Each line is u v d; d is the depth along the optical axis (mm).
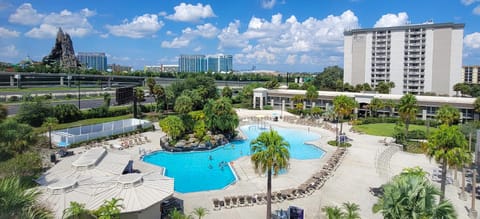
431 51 113062
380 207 17547
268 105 101812
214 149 51719
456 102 68938
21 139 31297
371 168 38781
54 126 48938
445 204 16688
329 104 87688
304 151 51188
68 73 172875
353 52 130250
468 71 184000
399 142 51781
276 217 25484
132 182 24516
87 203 21828
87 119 74250
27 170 27172
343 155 44406
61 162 31828
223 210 26969
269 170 22984
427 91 115250
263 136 23469
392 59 121562
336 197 29641
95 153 33094
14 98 94438
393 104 75188
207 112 58219
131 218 22859
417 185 16734
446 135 24438
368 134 60844
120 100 63469
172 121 51719
